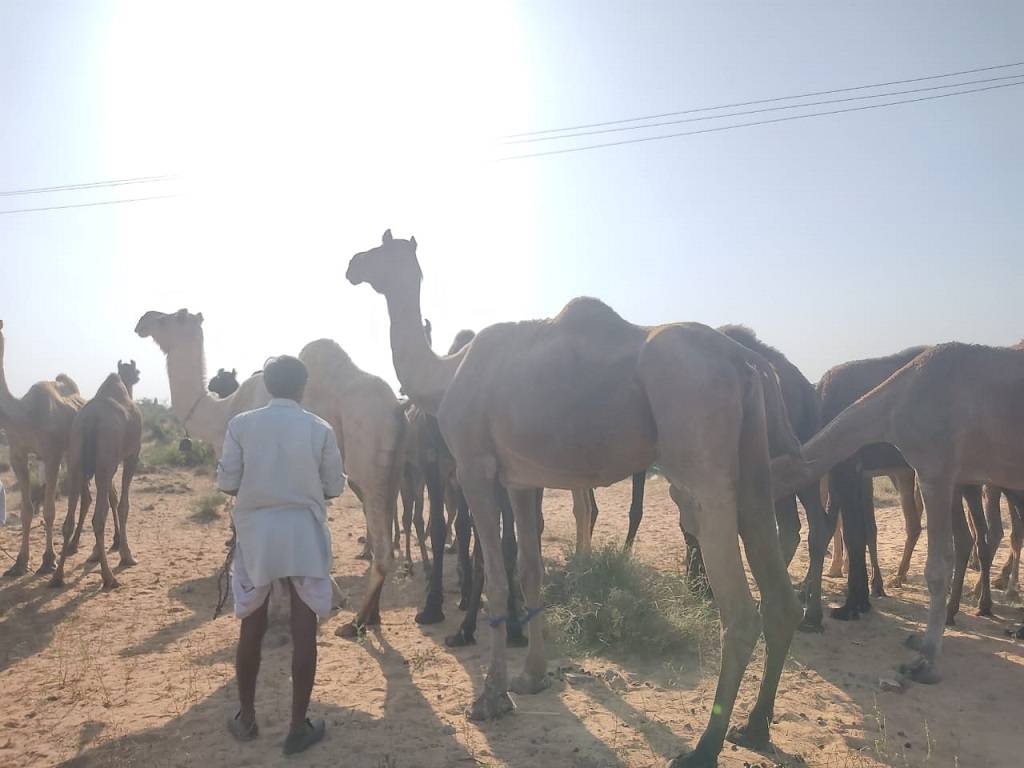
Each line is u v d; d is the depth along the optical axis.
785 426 4.68
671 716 4.97
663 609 6.71
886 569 9.93
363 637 6.89
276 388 4.70
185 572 9.87
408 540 9.93
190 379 8.55
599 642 6.45
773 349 7.77
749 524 4.37
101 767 4.32
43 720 5.02
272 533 4.41
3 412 9.57
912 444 6.12
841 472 7.54
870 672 5.92
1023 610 7.71
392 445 7.26
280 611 6.82
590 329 4.75
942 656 6.29
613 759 4.33
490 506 5.12
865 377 7.93
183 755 4.46
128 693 5.50
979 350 6.21
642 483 8.78
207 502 14.39
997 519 8.23
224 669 6.00
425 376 5.98
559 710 5.09
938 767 4.30
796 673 5.88
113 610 7.97
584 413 4.50
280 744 4.59
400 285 6.12
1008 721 4.98
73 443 9.09
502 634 5.05
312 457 4.53
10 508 14.93
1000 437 5.97
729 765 4.22
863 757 4.40
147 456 23.16
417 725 4.88
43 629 7.29
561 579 7.71
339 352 7.69
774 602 4.39
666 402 4.23
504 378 4.95
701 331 4.48
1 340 9.89
